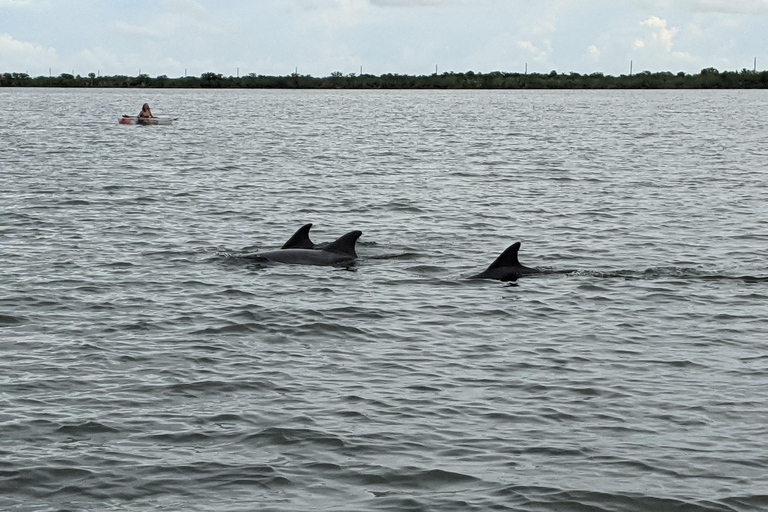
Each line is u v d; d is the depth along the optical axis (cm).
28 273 2467
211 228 3262
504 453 1358
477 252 2894
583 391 1619
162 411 1505
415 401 1561
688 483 1264
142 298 2231
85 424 1445
